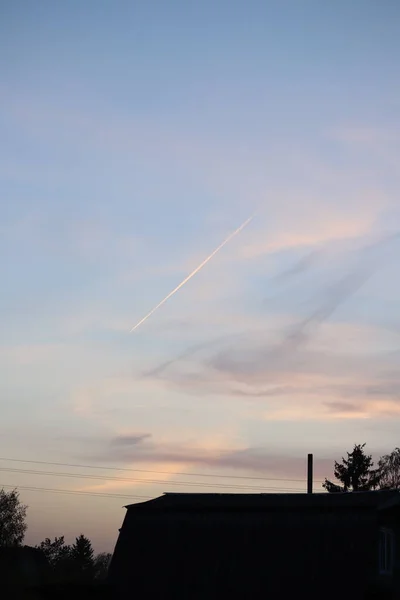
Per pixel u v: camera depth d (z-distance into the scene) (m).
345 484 97.12
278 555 40.28
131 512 45.41
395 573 38.50
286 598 38.50
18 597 51.88
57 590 43.34
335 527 40.44
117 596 41.88
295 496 44.53
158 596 40.72
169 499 46.41
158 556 42.34
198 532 42.66
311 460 55.97
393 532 39.47
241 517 42.69
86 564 89.50
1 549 81.75
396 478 91.69
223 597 39.56
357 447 98.19
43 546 113.88
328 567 38.91
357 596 37.47
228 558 41.00
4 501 105.25
